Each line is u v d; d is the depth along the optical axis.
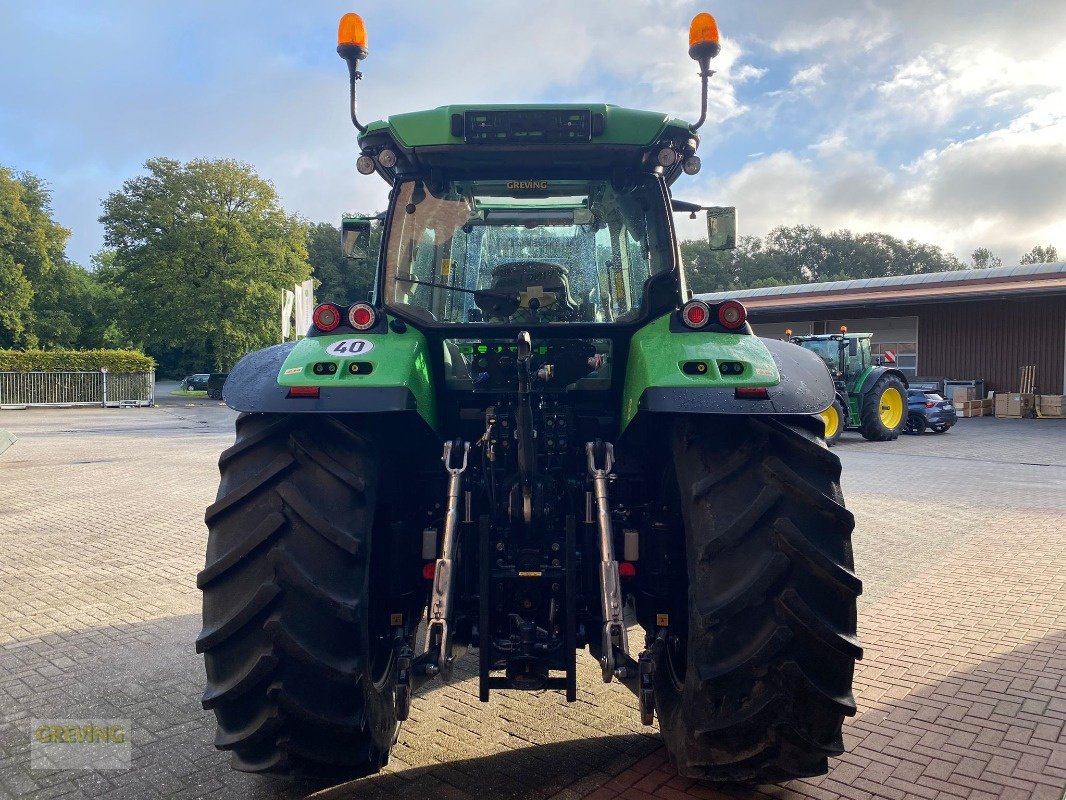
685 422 2.67
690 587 2.48
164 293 44.44
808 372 2.68
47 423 23.00
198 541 7.37
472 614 2.90
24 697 3.87
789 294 30.77
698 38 3.08
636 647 4.48
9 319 47.62
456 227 3.29
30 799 2.93
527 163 3.20
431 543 2.99
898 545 7.13
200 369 63.06
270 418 2.68
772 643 2.31
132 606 5.34
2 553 6.89
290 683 2.36
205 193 45.31
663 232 3.17
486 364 3.21
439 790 2.95
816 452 2.44
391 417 2.83
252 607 2.35
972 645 4.54
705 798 2.90
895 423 17.14
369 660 2.62
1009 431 19.33
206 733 3.47
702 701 2.44
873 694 3.85
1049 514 8.56
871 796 2.93
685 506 2.54
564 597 2.84
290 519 2.44
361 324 2.87
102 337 58.97
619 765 3.15
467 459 2.95
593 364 3.08
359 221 4.16
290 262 47.62
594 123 3.04
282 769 2.47
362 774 2.64
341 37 3.12
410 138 3.09
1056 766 3.15
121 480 11.36
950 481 11.01
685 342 2.75
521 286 3.28
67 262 58.22
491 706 3.72
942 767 3.14
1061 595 5.53
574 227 3.30
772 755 2.47
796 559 2.36
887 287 28.58
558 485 3.03
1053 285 23.27
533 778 3.04
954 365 26.47
